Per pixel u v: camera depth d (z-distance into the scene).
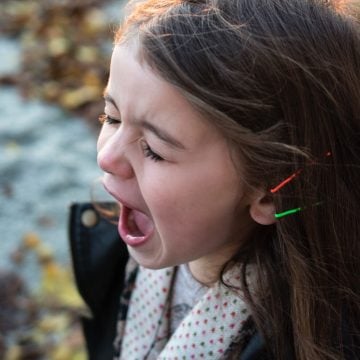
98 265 1.13
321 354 0.87
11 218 2.32
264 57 0.74
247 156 0.76
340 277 0.86
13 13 3.70
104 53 3.38
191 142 0.74
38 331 2.03
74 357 1.92
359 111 0.82
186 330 0.91
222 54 0.73
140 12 0.79
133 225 0.85
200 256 0.83
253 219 0.84
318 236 0.84
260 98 0.74
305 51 0.76
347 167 0.83
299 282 0.84
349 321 0.89
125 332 1.06
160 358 0.93
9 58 3.28
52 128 2.75
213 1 0.76
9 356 1.95
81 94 2.97
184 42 0.73
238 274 0.89
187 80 0.72
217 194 0.77
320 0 0.80
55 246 2.26
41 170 2.48
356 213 0.85
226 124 0.73
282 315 0.87
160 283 1.01
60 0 3.78
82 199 2.36
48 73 3.19
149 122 0.75
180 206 0.77
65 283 2.15
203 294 0.95
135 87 0.74
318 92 0.78
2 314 2.07
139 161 0.78
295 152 0.77
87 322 1.19
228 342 0.89
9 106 2.88
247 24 0.75
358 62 0.81
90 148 2.63
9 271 2.17
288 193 0.80
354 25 0.81
